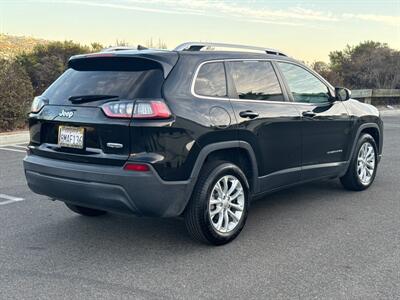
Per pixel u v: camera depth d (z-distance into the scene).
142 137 4.28
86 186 4.45
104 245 4.90
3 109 12.98
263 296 3.78
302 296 3.78
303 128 5.84
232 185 4.96
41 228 5.41
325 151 6.28
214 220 4.83
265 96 5.45
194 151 4.52
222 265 4.39
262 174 5.35
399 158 9.76
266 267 4.34
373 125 7.14
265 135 5.29
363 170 7.06
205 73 4.87
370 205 6.35
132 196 4.29
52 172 4.68
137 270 4.28
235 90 5.11
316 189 7.20
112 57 4.71
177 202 4.47
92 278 4.11
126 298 3.75
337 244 4.92
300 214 5.96
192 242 4.98
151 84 4.46
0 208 6.14
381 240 5.04
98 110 4.49
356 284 3.99
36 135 4.99
